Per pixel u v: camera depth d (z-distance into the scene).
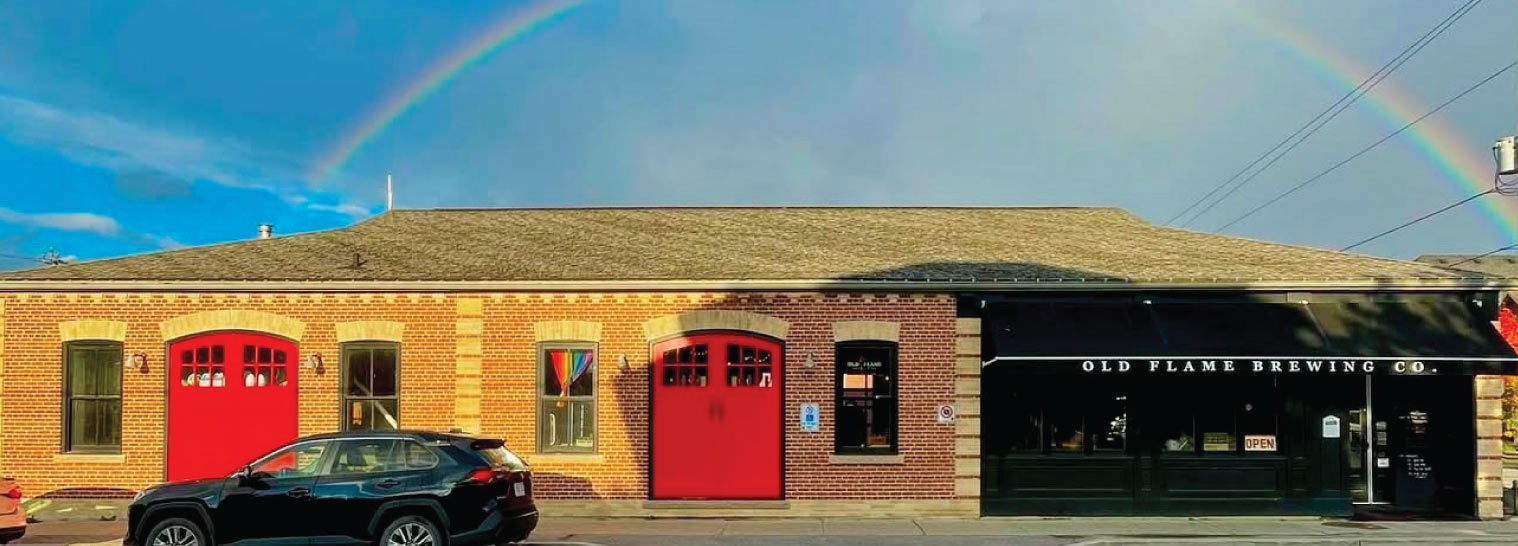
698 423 15.93
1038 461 15.75
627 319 16.03
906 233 20.08
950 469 15.70
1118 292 15.72
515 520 11.38
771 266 16.72
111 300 16.12
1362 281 15.45
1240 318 15.35
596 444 15.93
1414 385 16.19
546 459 15.84
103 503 15.88
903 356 15.80
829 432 15.79
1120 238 19.72
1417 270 16.16
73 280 15.93
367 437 11.59
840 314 15.87
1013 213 22.61
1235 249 18.44
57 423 15.98
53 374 16.05
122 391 16.02
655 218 21.61
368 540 11.10
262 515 11.18
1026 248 18.50
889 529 14.41
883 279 15.72
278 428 15.98
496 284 15.86
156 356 16.03
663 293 15.99
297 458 11.58
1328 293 15.62
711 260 17.25
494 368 16.02
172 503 11.37
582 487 15.84
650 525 14.81
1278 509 15.58
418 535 11.13
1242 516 15.54
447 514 11.09
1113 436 15.84
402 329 16.05
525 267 16.62
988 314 15.58
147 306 16.11
